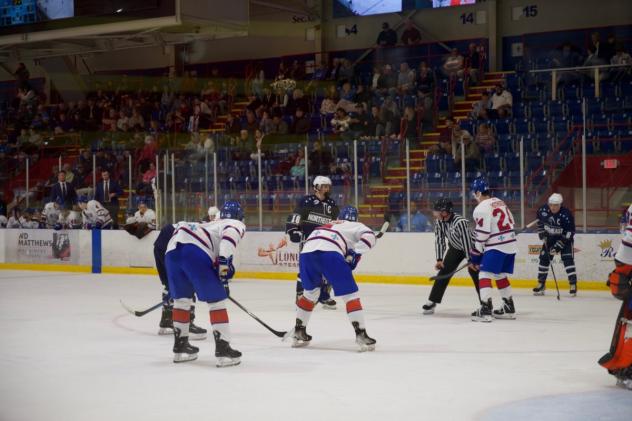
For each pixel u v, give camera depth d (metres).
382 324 8.80
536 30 19.64
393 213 13.98
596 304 10.46
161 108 22.05
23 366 6.54
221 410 4.95
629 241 5.42
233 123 19.20
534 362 6.48
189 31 19.81
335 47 21.95
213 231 6.47
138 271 15.91
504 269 9.06
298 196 14.70
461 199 13.68
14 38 20.16
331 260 7.02
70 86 24.64
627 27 18.67
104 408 5.05
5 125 23.78
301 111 18.56
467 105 18.50
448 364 6.41
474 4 20.14
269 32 22.72
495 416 4.77
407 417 4.75
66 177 18.31
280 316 9.63
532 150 15.37
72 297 11.91
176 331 6.60
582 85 17.78
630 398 5.21
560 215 11.26
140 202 16.11
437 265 9.47
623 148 14.71
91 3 18.97
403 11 20.89
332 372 6.12
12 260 17.66
